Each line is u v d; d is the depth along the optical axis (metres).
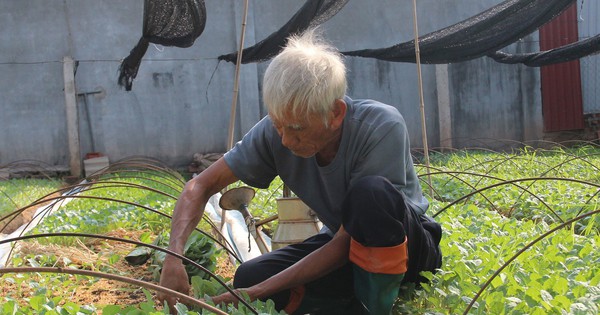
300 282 2.88
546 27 20.45
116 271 4.93
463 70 20.11
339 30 19.59
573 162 12.12
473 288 3.30
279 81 2.58
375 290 2.84
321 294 3.24
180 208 3.14
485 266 3.72
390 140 2.92
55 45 18.36
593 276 3.72
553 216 6.50
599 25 20.61
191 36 10.41
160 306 4.01
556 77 20.64
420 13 19.89
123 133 18.72
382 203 2.72
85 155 18.48
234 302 2.87
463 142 20.16
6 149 18.23
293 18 10.66
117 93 18.66
